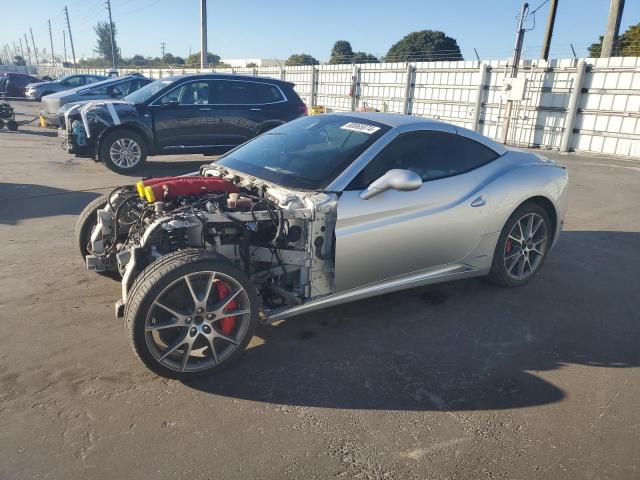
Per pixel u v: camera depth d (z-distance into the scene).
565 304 4.20
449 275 3.98
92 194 7.31
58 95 13.90
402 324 3.73
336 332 3.56
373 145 3.56
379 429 2.60
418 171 3.72
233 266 2.91
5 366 3.00
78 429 2.50
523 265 4.45
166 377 2.86
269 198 3.39
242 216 3.07
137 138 8.91
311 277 3.29
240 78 9.62
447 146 3.96
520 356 3.36
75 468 2.25
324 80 23.59
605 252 5.60
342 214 3.24
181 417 2.62
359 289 3.52
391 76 19.92
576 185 9.39
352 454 2.42
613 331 3.76
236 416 2.65
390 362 3.22
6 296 3.91
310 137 3.95
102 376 2.95
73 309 3.74
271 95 9.86
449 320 3.82
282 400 2.80
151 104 8.97
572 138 14.62
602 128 13.89
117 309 2.93
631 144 13.37
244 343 3.03
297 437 2.52
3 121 14.74
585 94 14.14
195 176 3.86
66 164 9.82
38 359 3.09
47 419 2.56
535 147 15.50
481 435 2.58
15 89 28.56
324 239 3.29
